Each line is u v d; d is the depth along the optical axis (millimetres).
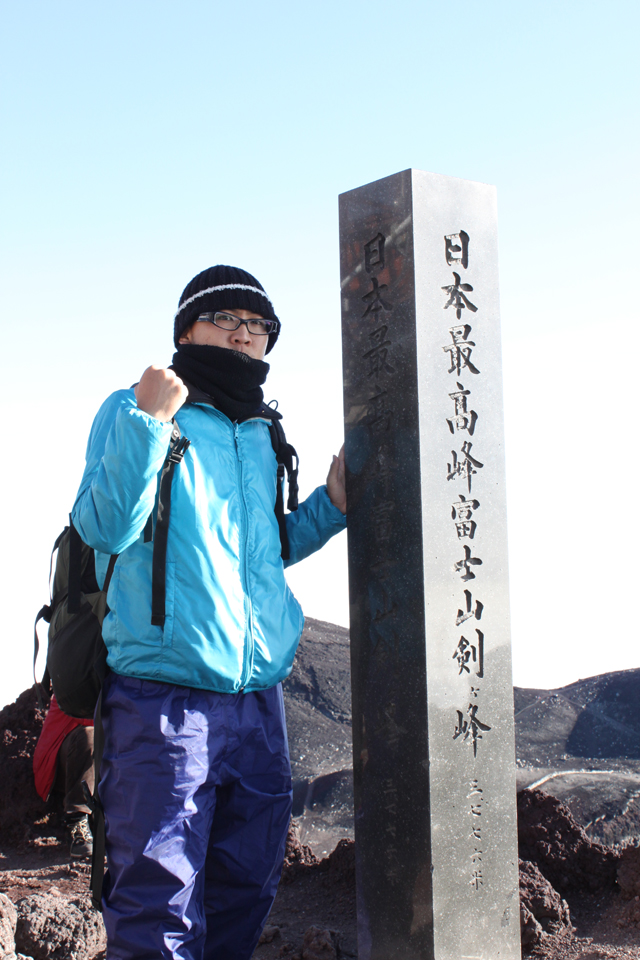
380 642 2732
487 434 2787
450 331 2730
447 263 2740
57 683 2514
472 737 2693
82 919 3238
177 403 2195
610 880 3850
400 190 2717
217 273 2656
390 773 2691
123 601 2318
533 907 3420
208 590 2314
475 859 2660
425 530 2631
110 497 2109
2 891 4074
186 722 2289
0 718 5480
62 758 4844
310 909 3818
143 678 2299
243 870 2492
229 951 2541
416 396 2648
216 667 2301
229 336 2615
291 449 2869
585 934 3439
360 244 2830
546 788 5672
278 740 2557
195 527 2340
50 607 2809
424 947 2572
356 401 2828
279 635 2490
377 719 2734
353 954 3281
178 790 2244
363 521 2791
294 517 2922
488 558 2766
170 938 2186
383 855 2699
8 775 5059
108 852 2291
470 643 2713
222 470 2482
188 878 2240
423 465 2641
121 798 2248
